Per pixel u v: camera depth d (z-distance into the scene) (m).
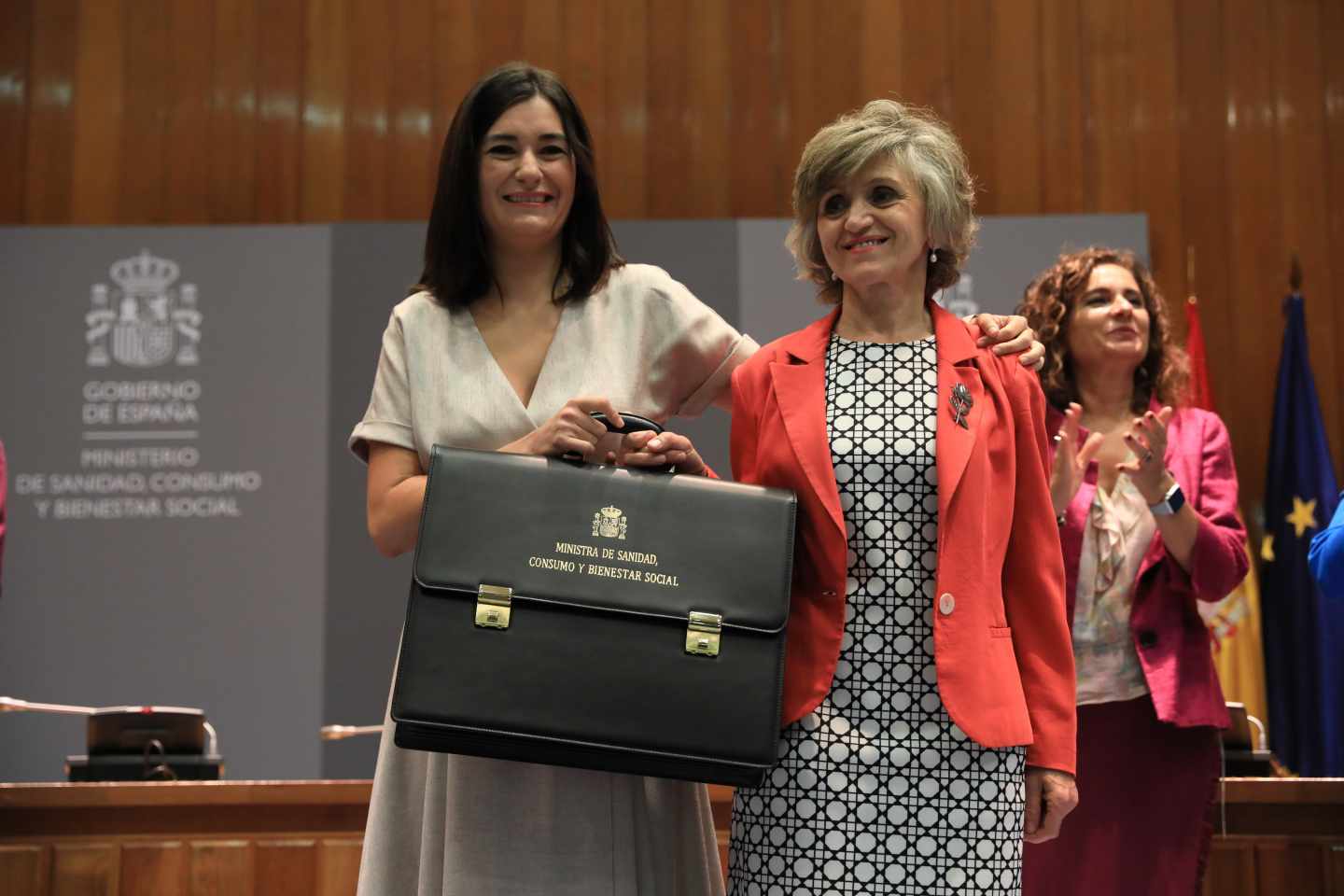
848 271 2.14
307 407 5.55
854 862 1.95
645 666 1.94
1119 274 3.30
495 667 1.93
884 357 2.13
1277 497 5.65
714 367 2.38
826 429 2.08
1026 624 2.10
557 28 6.16
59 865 3.56
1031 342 2.20
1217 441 3.23
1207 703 2.85
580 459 2.07
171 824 3.60
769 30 6.16
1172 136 6.08
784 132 6.12
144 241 5.65
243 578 5.46
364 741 5.37
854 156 2.14
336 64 6.14
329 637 5.43
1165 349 3.32
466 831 2.10
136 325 5.61
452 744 1.95
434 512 2.00
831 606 2.03
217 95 6.14
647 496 2.03
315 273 5.62
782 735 2.01
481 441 2.25
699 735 1.92
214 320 5.61
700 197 6.09
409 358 2.31
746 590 1.97
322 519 5.49
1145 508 3.02
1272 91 6.09
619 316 2.35
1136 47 6.12
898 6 6.16
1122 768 2.88
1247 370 5.98
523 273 2.37
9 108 6.12
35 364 5.59
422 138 6.11
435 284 2.36
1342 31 6.11
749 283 5.57
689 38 6.16
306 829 3.62
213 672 5.41
